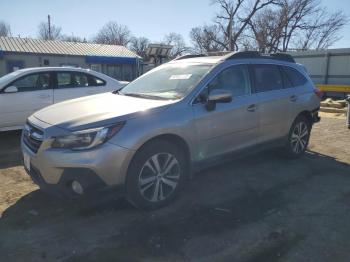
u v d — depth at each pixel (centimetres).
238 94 462
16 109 712
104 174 334
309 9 4284
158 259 296
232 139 451
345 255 303
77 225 350
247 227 349
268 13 4162
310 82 600
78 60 2917
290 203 407
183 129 387
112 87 844
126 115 354
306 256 301
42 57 2744
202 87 420
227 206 396
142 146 360
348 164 561
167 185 389
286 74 553
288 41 4375
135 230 340
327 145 691
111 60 3059
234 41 4116
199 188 448
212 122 419
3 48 2641
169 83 451
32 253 303
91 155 328
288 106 535
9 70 2622
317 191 444
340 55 1797
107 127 338
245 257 299
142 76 519
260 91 494
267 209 390
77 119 350
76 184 333
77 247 312
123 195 357
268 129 506
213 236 331
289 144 561
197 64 470
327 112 1259
